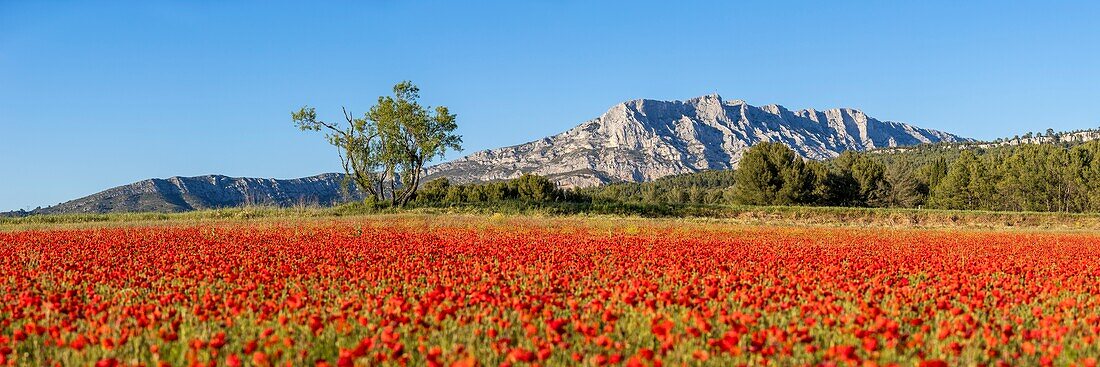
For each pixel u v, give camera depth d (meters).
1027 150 91.31
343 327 10.36
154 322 10.57
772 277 16.72
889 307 12.90
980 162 94.44
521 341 10.14
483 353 9.59
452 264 19.14
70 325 10.75
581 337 10.23
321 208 54.69
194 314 11.16
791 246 27.12
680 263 19.42
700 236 33.72
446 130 60.56
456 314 11.50
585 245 25.55
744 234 35.59
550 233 34.31
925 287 14.88
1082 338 10.25
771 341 9.66
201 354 9.10
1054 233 41.09
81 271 17.25
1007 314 12.34
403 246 24.66
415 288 14.94
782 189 87.88
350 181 61.28
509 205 57.47
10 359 9.03
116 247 24.69
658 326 9.45
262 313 11.07
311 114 58.81
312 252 22.86
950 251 26.00
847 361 8.54
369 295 13.26
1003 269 19.08
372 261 19.95
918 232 39.88
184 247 25.19
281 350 9.03
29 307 11.88
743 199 90.44
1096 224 52.44
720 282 15.22
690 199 136.50
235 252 22.94
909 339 10.07
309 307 12.04
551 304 12.16
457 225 40.19
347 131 59.94
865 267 18.61
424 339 10.07
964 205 94.81
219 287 15.57
